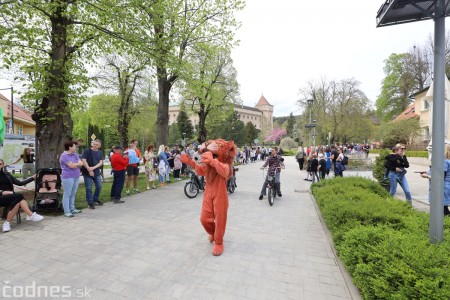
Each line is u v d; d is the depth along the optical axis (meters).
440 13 2.92
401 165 7.29
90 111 27.45
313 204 8.10
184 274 3.52
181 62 11.20
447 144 5.17
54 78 7.86
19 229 5.29
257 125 114.56
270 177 8.16
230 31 15.66
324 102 36.16
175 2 12.88
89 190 7.04
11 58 8.34
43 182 6.41
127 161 8.03
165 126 15.54
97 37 9.22
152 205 7.62
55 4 7.14
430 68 33.00
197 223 5.83
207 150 4.55
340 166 13.05
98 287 3.18
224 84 27.09
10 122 23.88
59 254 4.11
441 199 3.03
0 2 6.85
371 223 4.18
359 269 2.75
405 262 2.52
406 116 32.38
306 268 3.75
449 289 2.11
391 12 3.43
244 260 3.99
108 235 5.00
